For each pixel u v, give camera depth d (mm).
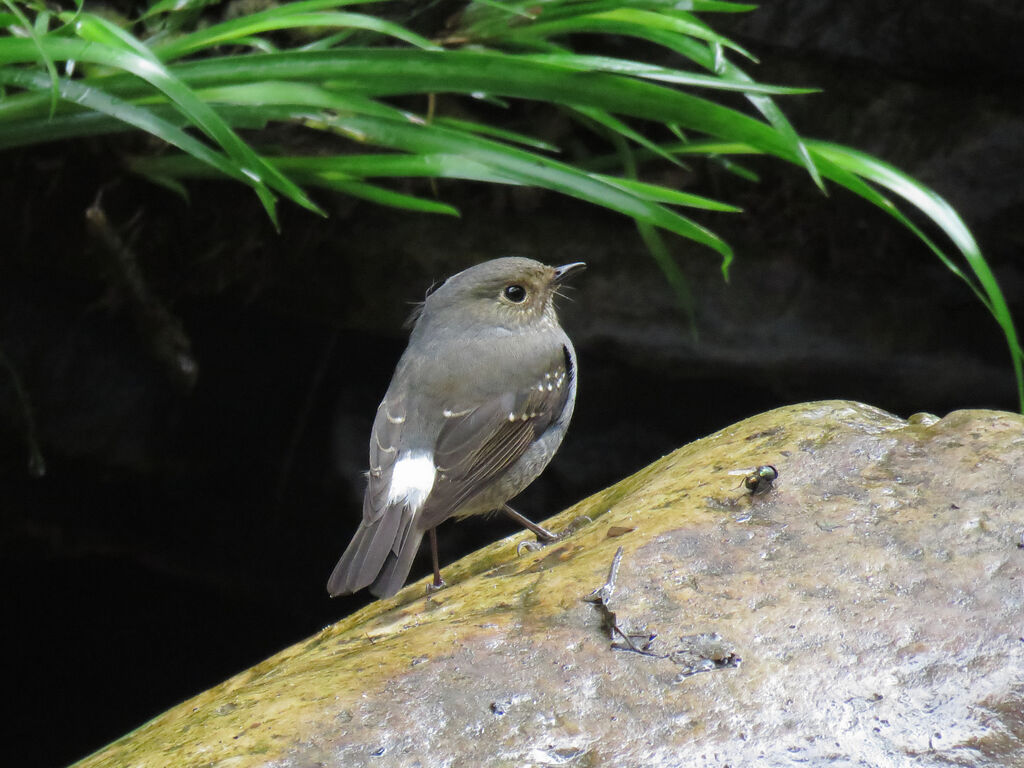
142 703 15250
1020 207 11602
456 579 7809
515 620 5996
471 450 8414
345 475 13328
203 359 13164
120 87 9172
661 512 6699
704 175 12258
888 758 5121
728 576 6094
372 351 13516
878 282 12438
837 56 11508
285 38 11367
